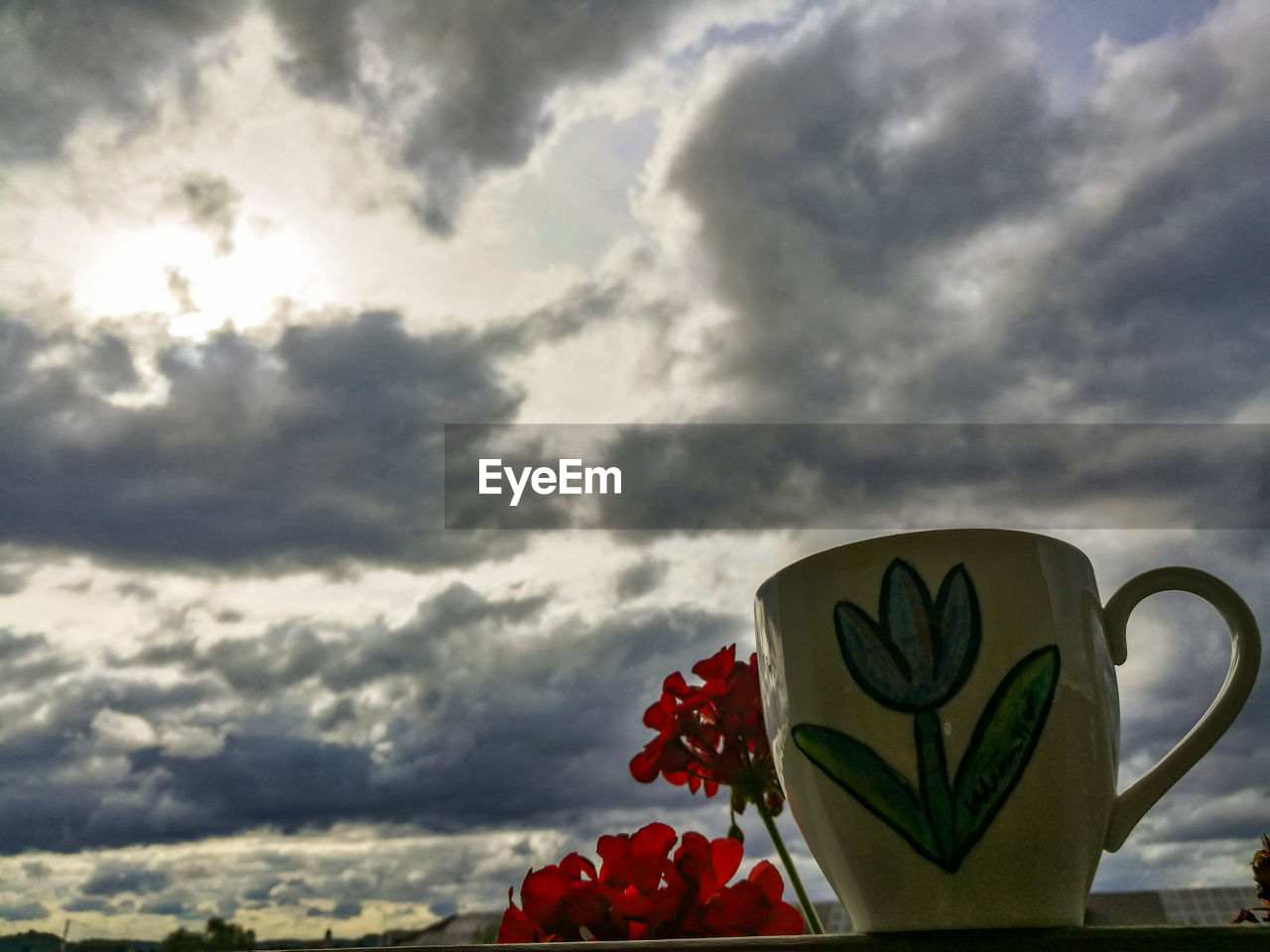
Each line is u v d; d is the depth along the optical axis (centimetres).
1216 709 28
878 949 24
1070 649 27
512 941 28
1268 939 23
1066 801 26
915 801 26
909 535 27
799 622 28
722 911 28
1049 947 24
